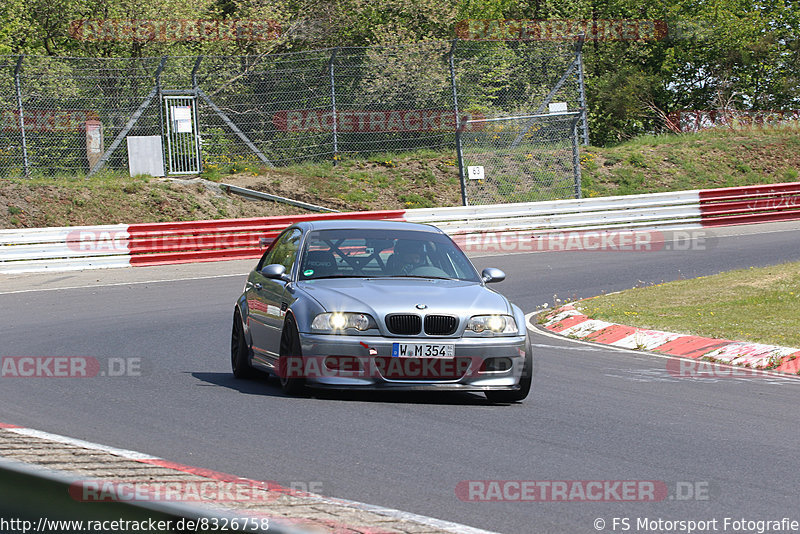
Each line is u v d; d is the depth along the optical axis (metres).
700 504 11.46
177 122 66.75
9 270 44.44
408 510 10.79
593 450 14.26
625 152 80.00
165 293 37.84
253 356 20.50
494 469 12.85
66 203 58.34
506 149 74.50
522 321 18.58
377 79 71.38
